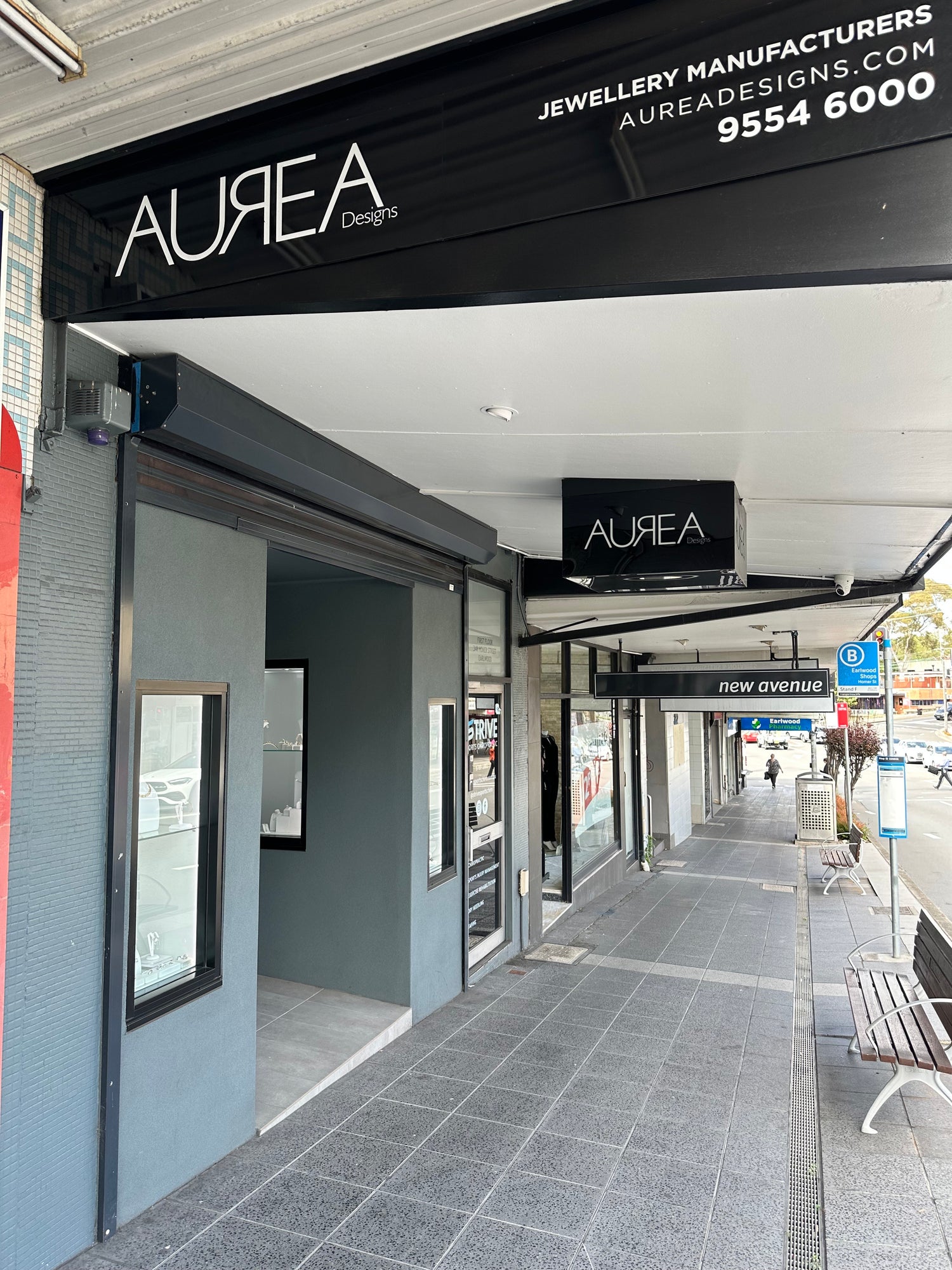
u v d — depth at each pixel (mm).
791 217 2076
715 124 2150
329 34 2404
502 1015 6316
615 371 3219
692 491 4824
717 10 2160
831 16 2047
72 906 3205
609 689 9570
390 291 2531
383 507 5094
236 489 4230
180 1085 3826
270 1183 3920
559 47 2334
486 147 2420
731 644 14328
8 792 2918
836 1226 3697
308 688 6539
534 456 4562
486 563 7164
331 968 6352
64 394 3154
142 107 2744
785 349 2906
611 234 2252
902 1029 4961
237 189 2781
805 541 6406
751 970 7648
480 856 7531
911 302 2477
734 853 15977
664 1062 5473
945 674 90250
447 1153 4238
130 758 3459
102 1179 3334
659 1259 3428
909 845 19391
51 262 3125
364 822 6281
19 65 2598
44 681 3100
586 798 11430
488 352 3096
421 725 6316
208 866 4121
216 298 2793
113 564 3432
